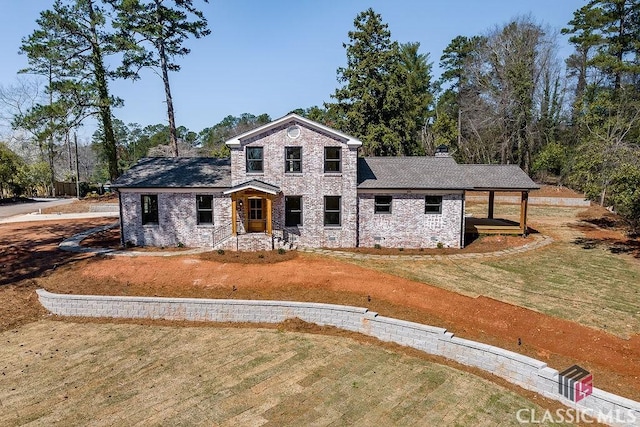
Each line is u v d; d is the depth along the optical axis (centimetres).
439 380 1014
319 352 1155
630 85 3356
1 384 985
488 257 1980
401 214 2144
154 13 2994
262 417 856
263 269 1700
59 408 889
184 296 1474
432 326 1192
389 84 3822
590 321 1263
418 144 4612
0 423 838
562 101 4894
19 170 4684
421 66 5200
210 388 966
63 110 2730
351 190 2112
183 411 877
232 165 2106
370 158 2450
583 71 4694
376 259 1928
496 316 1303
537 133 4509
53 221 2905
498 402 925
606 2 3594
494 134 4638
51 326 1327
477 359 1076
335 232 2138
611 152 2128
